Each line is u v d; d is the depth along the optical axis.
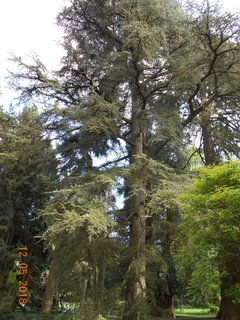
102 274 14.35
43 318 17.55
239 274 12.49
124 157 17.81
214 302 25.81
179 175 14.38
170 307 19.95
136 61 15.44
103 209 13.21
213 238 11.21
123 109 18.33
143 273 13.66
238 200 10.34
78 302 14.51
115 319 14.22
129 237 16.30
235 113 17.88
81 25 18.23
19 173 22.75
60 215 12.05
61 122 15.58
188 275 17.97
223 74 16.42
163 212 15.34
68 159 17.17
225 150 18.94
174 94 16.84
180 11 16.09
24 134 20.84
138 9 14.88
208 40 15.34
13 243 23.72
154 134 14.88
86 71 17.06
